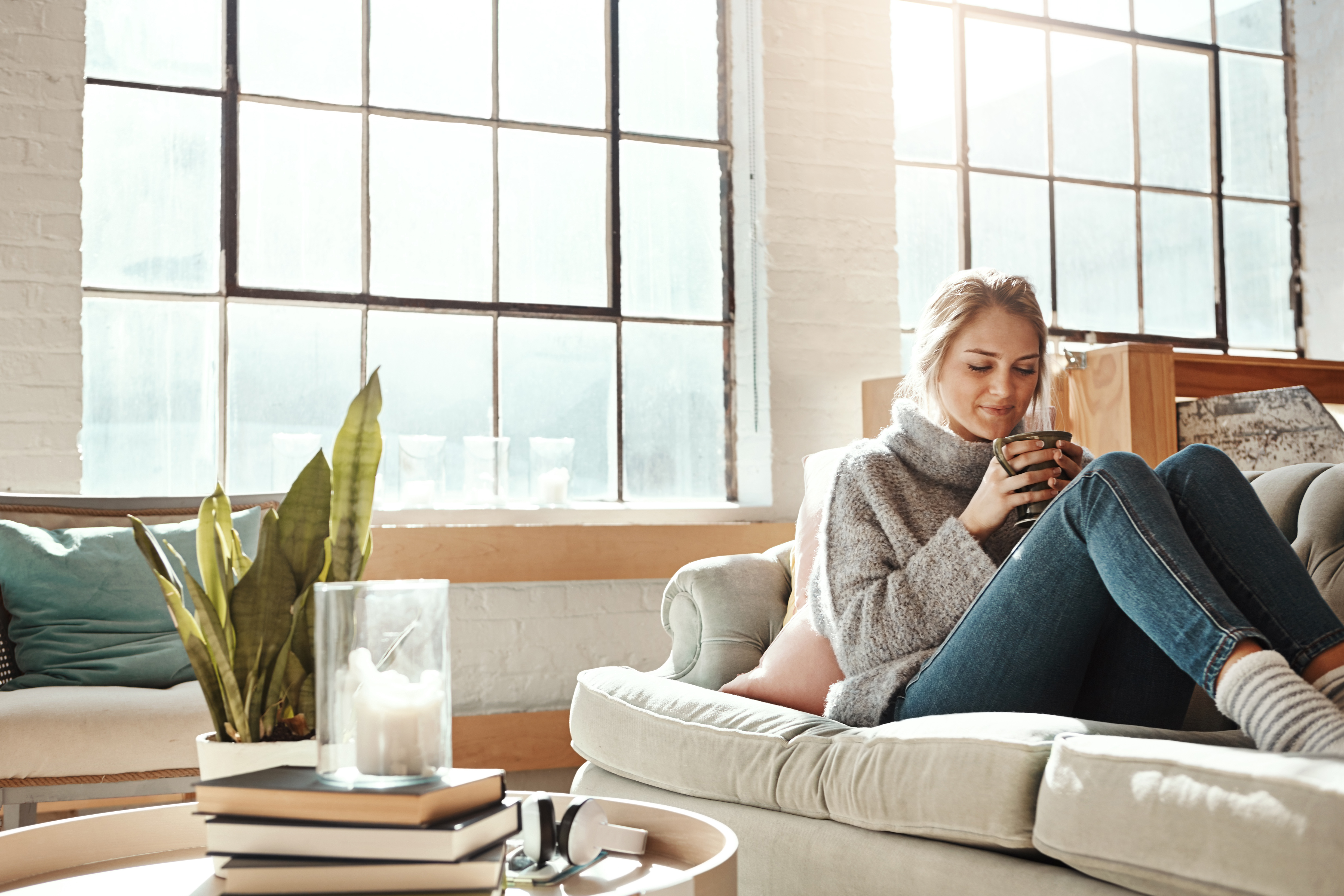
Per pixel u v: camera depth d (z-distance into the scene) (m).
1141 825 0.94
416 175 3.27
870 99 3.59
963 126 3.87
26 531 2.17
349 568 1.13
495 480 3.20
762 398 3.44
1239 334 4.21
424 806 0.79
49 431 2.75
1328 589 1.51
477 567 2.95
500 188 3.35
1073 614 1.30
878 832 1.23
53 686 2.04
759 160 3.48
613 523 3.29
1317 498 1.60
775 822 1.36
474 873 0.78
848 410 3.50
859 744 1.30
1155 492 1.20
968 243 3.85
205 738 1.09
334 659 0.84
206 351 3.04
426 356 3.24
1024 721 1.16
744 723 1.49
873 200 3.57
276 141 3.13
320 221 3.16
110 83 3.00
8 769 1.71
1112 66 4.09
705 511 3.38
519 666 3.10
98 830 1.06
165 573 1.12
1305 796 0.84
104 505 2.33
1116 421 2.88
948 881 1.12
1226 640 1.06
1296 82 4.33
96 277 2.96
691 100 3.58
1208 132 4.21
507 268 3.34
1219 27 4.26
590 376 3.41
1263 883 0.83
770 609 1.98
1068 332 3.95
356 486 1.15
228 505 1.20
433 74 3.30
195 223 3.05
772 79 3.48
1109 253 4.04
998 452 1.44
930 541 1.50
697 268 3.55
